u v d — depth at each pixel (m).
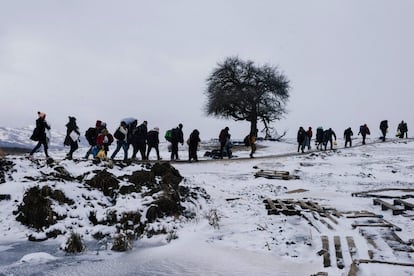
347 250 6.94
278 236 8.14
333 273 5.80
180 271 6.13
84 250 7.34
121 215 9.12
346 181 17.06
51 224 8.83
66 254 7.13
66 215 9.10
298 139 29.50
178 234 8.46
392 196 12.87
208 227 9.15
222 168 20.48
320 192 14.34
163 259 6.77
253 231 8.62
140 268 6.29
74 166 12.49
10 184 10.47
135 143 18.94
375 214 10.12
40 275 5.94
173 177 12.04
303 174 18.83
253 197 13.24
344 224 9.16
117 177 11.61
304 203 11.69
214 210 10.90
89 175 11.37
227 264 6.46
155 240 8.20
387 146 31.69
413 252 6.85
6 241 8.12
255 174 17.89
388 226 8.80
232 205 11.80
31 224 8.99
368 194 13.45
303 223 9.31
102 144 15.77
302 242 7.69
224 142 24.78
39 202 9.13
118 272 6.09
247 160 23.75
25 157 12.63
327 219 9.68
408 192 14.00
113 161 13.54
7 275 5.91
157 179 12.15
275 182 16.55
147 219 9.21
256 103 48.06
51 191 9.42
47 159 12.77
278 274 5.94
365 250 6.94
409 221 9.52
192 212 10.59
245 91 47.56
